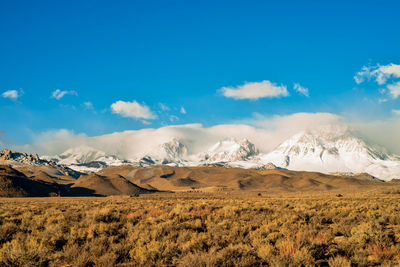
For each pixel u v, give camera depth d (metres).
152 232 13.92
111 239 13.15
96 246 11.45
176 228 15.87
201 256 9.68
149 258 10.37
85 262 9.98
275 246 11.27
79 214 22.88
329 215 22.02
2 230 14.62
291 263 9.20
